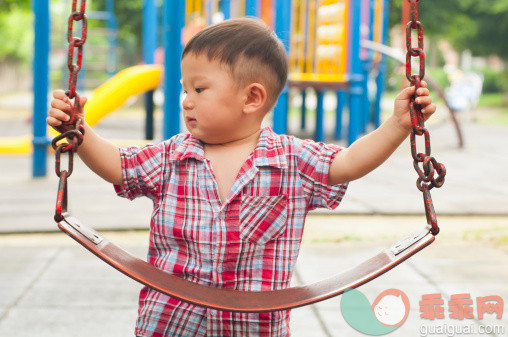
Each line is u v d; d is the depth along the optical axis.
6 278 3.11
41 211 4.66
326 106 24.39
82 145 1.50
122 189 1.56
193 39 1.49
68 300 2.81
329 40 8.61
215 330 1.47
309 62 8.66
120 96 7.65
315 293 1.33
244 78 1.46
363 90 10.36
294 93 16.81
